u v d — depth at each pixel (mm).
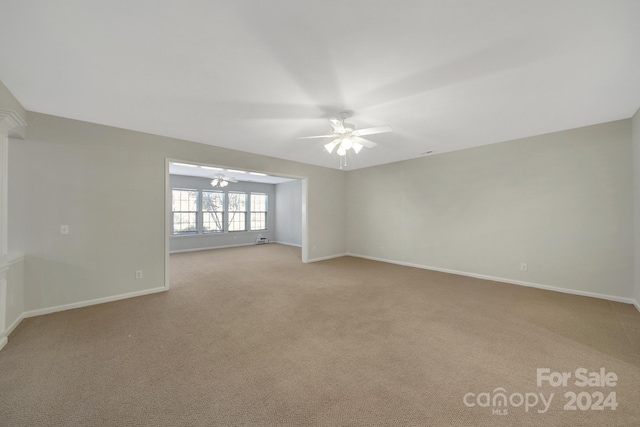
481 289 4102
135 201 3732
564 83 2410
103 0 1402
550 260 4043
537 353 2262
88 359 2148
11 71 2148
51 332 2621
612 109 3082
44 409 1598
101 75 2230
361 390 1792
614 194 3518
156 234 3926
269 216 10172
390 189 6227
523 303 3473
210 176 8281
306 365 2086
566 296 3746
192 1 1428
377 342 2453
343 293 3920
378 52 1922
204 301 3562
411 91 2531
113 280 3561
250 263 6188
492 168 4598
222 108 2920
